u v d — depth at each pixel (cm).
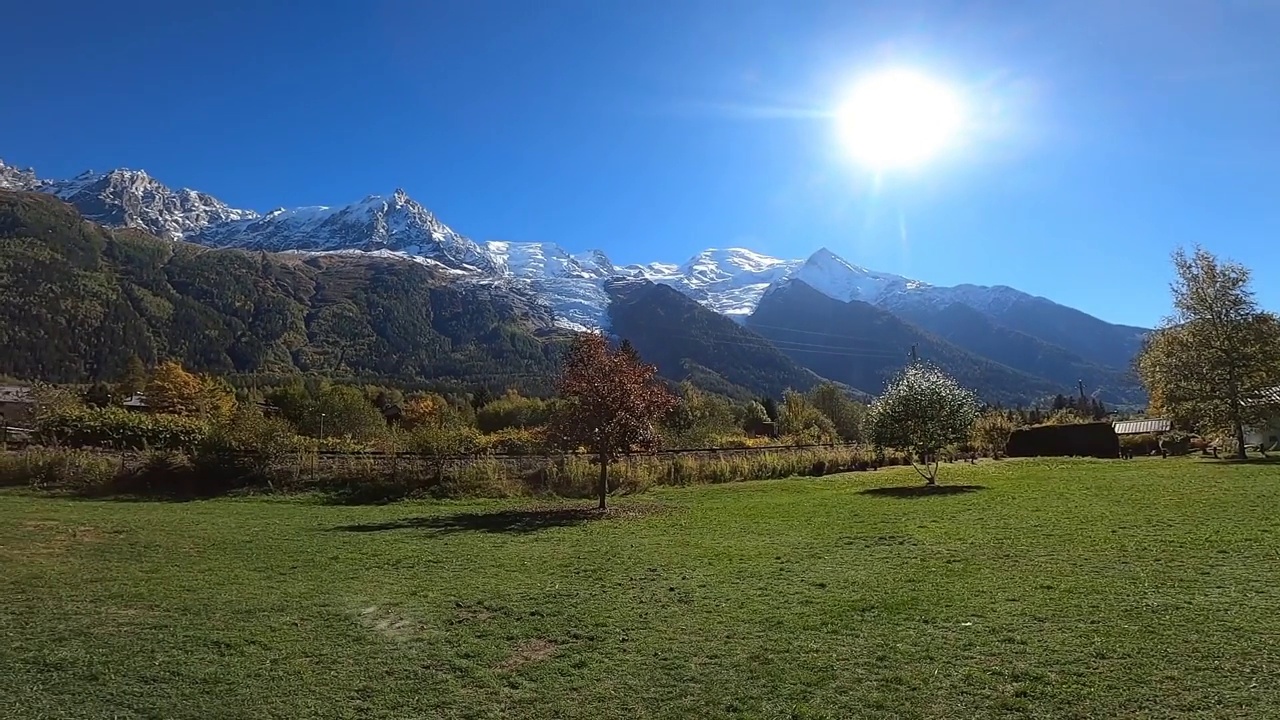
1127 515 1571
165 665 794
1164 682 650
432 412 8175
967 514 1759
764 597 1009
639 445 2256
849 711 632
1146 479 2398
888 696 656
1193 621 801
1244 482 2102
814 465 3694
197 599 1072
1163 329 4016
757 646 803
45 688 732
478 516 2105
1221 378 3631
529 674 752
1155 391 4462
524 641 855
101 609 1016
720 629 870
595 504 2383
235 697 707
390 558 1394
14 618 971
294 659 809
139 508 2239
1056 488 2266
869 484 2908
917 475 3212
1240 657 693
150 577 1221
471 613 979
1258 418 3600
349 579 1204
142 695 715
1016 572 1081
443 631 902
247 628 924
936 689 666
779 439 5200
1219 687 633
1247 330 3609
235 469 2727
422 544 1562
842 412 8375
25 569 1273
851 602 958
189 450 2961
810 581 1093
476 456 2981
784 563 1243
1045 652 737
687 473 3206
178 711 679
